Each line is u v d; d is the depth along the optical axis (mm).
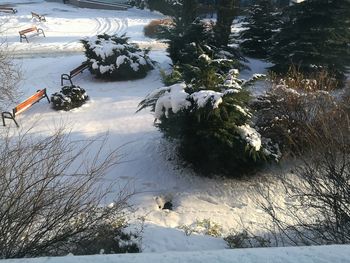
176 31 14758
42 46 18969
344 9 12219
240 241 5051
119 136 9281
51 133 9078
